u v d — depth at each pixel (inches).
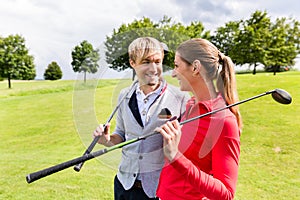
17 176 183.3
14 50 912.3
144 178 63.9
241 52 883.4
